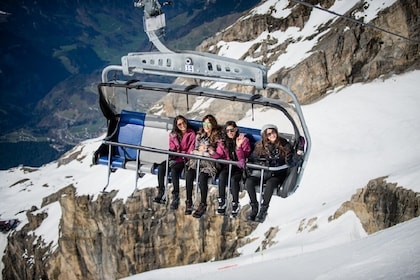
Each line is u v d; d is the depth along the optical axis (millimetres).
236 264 35000
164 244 52406
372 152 50594
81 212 60312
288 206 46562
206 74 12617
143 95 13734
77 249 61312
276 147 12914
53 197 90250
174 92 13133
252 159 13141
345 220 37312
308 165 51438
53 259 65938
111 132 14445
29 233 84750
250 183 13094
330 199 44594
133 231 54219
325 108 61000
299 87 66125
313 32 79500
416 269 11664
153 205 54031
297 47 78250
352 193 42594
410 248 13516
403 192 34156
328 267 16438
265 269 19109
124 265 55219
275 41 84875
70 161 117250
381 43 65625
